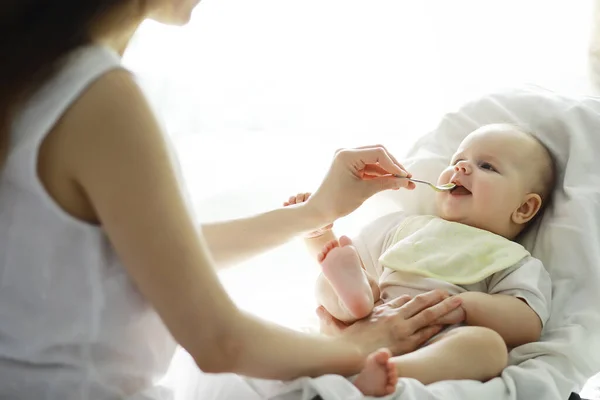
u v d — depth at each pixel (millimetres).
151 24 2133
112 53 849
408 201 1491
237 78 2229
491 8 2209
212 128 2246
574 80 1975
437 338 1117
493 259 1288
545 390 1062
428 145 1562
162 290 826
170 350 993
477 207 1371
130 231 809
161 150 820
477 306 1172
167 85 2189
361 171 1285
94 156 799
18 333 908
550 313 1228
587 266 1257
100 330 914
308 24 2213
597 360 1194
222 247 1211
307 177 1818
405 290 1291
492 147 1394
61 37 829
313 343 967
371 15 2215
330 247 1219
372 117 2242
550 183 1406
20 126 823
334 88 2252
